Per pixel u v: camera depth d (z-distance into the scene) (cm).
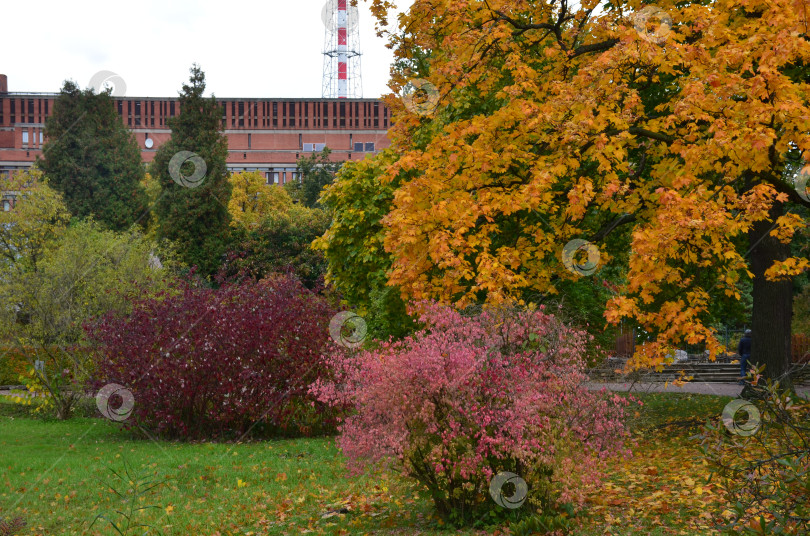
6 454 1235
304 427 1456
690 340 884
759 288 1274
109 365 1498
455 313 689
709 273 1325
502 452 645
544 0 1177
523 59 1188
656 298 1297
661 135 1037
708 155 895
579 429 649
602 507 728
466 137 1177
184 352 1466
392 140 1192
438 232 944
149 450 1289
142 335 1481
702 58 916
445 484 670
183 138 4869
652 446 1095
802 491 451
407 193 983
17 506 847
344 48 10525
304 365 1430
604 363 880
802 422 484
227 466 1088
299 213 5150
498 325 684
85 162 4853
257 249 4647
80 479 998
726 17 981
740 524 469
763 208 871
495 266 913
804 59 953
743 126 870
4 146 8888
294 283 1575
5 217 2891
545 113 983
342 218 1731
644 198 1046
